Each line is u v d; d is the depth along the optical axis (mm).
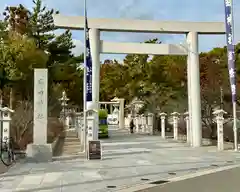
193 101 23797
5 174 12242
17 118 19562
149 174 12430
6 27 28906
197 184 10555
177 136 30422
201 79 32438
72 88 39688
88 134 18172
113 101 55156
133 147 22922
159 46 23625
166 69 39469
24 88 25234
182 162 15656
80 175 12086
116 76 51531
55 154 18438
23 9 30812
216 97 30109
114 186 10305
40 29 31156
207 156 18031
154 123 40438
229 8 20750
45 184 10516
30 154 15430
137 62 45500
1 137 15422
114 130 48375
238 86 29641
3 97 25219
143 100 43312
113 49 23328
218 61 34438
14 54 24250
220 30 23781
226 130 27031
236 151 20500
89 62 18938
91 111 18281
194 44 23703
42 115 16000
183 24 23594
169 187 10125
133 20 23188
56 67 31641
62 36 31984
